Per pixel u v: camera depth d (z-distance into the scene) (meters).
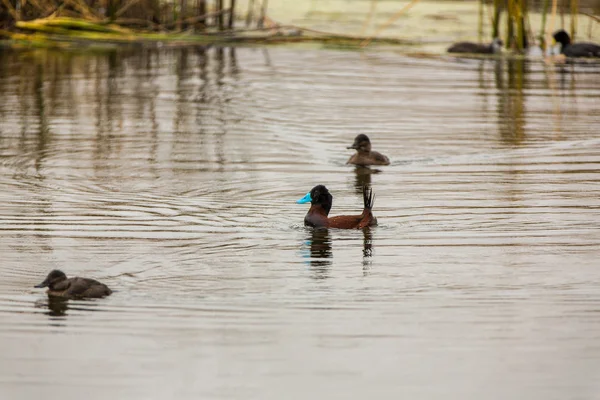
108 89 42.06
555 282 19.92
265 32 53.56
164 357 16.48
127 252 21.80
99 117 36.81
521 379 15.86
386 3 64.69
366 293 19.33
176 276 20.25
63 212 25.02
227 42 50.78
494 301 18.94
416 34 55.19
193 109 38.31
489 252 21.81
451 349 16.88
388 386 15.59
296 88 42.53
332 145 33.09
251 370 16.08
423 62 49.31
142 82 43.62
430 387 15.59
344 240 22.77
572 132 34.84
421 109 38.72
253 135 34.28
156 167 29.81
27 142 32.81
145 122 36.03
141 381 15.73
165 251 21.88
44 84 42.78
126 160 30.58
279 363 16.30
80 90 41.69
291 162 30.73
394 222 24.25
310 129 35.31
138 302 18.84
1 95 40.38
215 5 54.91
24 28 50.22
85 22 50.41
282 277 20.19
